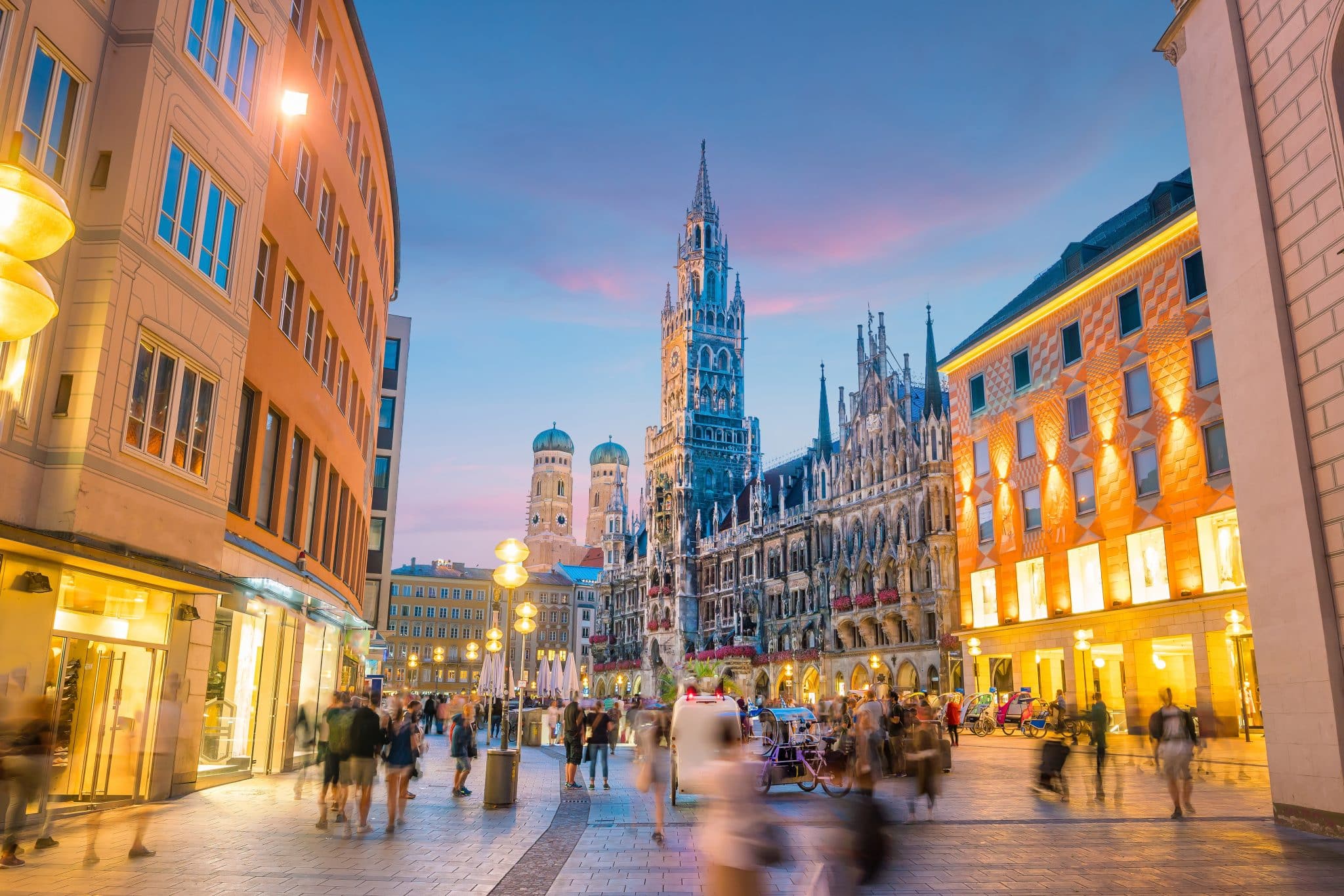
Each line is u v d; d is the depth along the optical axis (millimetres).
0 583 15062
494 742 50625
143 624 18766
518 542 22250
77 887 10984
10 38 15289
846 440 82500
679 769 20891
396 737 16438
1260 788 23328
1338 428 17203
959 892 11562
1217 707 35906
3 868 11977
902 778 24078
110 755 18000
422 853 14148
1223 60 20547
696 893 11609
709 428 120562
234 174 21375
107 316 16797
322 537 30844
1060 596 45281
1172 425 39344
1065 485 45625
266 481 25656
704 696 21141
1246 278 19609
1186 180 41344
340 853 13906
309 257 28156
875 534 77500
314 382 29094
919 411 78250
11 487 15344
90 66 17375
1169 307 39906
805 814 19281
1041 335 48000
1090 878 12461
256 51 22609
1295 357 18406
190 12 19500
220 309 20672
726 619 103188
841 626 79312
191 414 19672
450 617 165125
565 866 13375
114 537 17000
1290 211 18688
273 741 26031
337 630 34469
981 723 44719
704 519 115062
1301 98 18469
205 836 15117
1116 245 42281
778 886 12164
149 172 18062
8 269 8312
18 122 15461
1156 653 39906
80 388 16469
